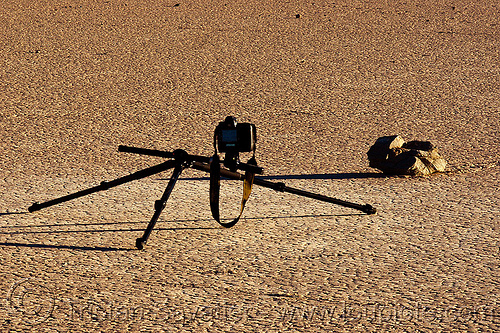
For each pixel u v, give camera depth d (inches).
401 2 1055.6
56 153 351.9
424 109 450.9
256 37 746.8
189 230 241.1
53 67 598.2
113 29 805.9
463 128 401.7
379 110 449.7
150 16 910.4
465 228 243.1
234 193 288.2
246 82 539.2
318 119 427.2
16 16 913.5
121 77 559.2
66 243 227.9
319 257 216.4
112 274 202.5
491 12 939.3
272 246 226.1
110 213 259.8
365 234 237.8
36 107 460.8
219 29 800.9
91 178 307.7
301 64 608.7
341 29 799.1
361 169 325.1
